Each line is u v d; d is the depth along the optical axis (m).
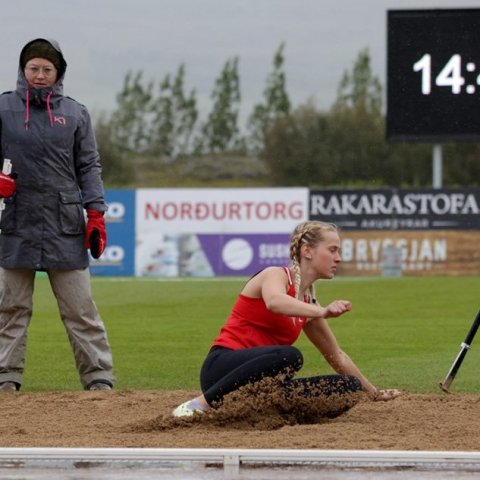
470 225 73.00
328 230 18.80
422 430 18.97
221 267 73.88
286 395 19.41
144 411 22.05
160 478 15.06
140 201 73.94
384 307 52.25
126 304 53.78
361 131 121.62
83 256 25.19
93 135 25.47
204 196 73.88
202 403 19.42
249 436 18.05
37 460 15.20
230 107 133.25
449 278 70.31
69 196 24.92
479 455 14.86
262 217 73.69
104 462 15.13
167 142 131.00
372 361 34.16
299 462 14.95
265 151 123.56
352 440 17.62
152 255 73.94
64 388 29.11
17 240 24.72
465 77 73.94
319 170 122.25
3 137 24.73
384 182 120.06
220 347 19.22
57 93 24.92
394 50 74.19
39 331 42.91
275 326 19.05
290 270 18.94
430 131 74.56
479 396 23.45
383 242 73.44
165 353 36.31
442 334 41.62
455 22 73.69
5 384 25.05
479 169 115.69
